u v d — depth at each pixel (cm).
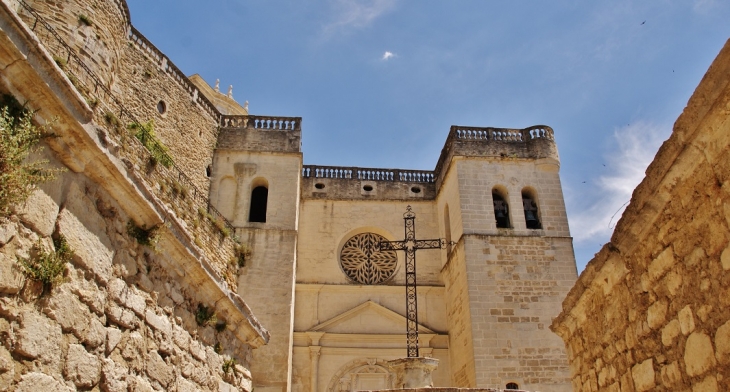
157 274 955
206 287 1123
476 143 3173
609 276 831
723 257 561
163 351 940
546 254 2883
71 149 730
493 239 2897
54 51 1845
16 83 660
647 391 732
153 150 2102
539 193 3066
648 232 709
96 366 745
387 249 3033
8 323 610
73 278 720
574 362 1025
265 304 2653
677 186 633
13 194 615
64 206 719
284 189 2986
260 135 3134
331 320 3020
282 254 2792
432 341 3022
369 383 2903
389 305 3117
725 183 550
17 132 643
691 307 624
